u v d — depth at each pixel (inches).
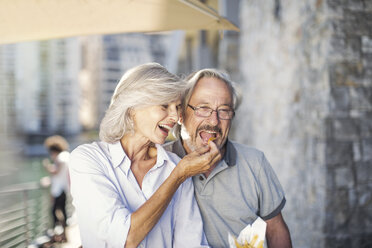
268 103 169.5
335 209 100.8
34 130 1408.7
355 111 102.5
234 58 285.4
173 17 59.7
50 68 1494.8
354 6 103.3
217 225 52.1
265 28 175.2
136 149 44.9
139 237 36.6
